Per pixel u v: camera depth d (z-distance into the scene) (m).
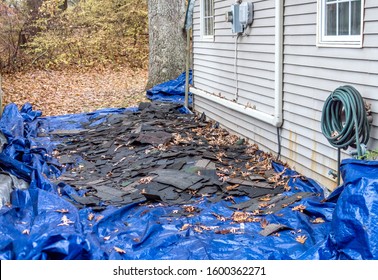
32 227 3.77
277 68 5.62
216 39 7.86
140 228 4.02
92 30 17.06
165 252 3.46
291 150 5.61
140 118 8.52
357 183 3.21
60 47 16.25
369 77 4.11
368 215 3.04
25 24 15.58
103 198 4.77
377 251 2.93
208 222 4.16
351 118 4.12
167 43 11.22
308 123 5.16
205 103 8.70
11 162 5.34
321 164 4.99
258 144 6.57
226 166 5.80
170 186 5.02
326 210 4.09
